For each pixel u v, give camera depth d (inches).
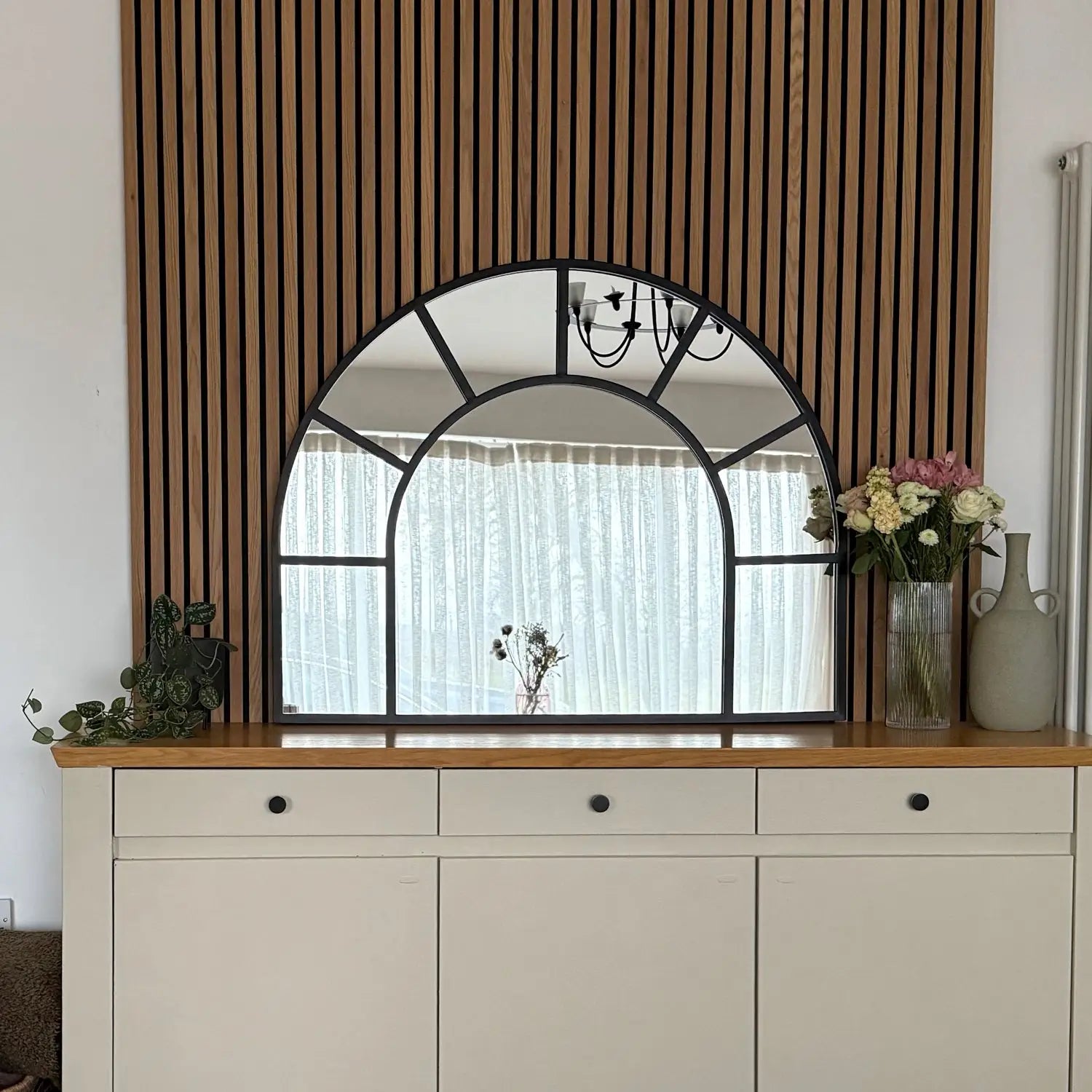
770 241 93.6
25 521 91.4
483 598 92.4
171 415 91.2
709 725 92.5
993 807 81.5
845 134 94.0
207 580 91.8
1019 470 95.7
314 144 91.3
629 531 93.0
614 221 93.0
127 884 79.2
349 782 79.7
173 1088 79.7
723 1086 81.4
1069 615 92.4
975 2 93.4
